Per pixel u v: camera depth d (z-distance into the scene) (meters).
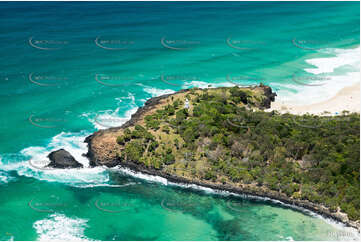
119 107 126.31
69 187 94.94
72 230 83.12
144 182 97.00
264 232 83.38
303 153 97.94
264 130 103.94
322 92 138.38
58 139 110.44
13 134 112.25
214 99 119.25
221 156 97.62
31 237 81.00
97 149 101.56
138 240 81.25
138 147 100.12
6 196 91.56
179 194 93.69
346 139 101.00
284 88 141.62
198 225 85.12
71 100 130.25
